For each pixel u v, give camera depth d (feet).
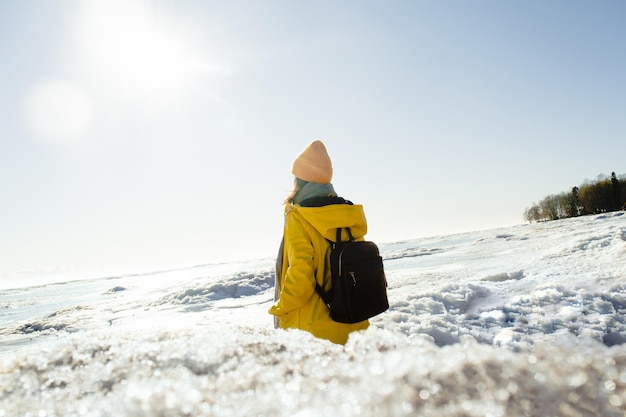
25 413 2.04
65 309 37.68
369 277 7.96
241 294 32.37
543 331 12.03
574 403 1.50
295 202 9.11
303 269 7.95
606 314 12.67
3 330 26.45
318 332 7.96
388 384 1.63
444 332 12.05
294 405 1.63
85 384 2.37
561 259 22.72
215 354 2.73
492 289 17.88
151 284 73.72
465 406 1.46
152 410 1.72
